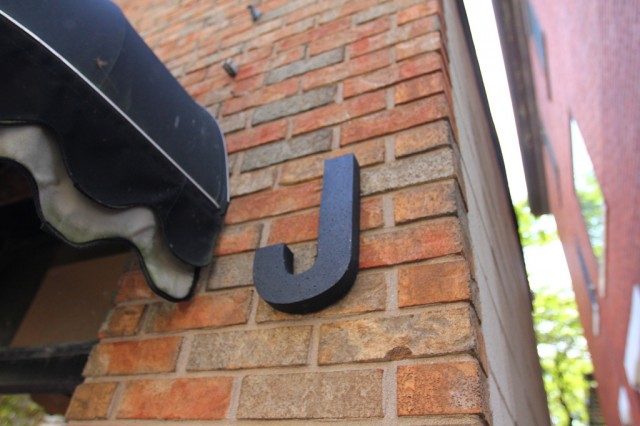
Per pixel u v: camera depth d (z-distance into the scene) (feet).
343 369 2.18
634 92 6.74
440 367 2.00
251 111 4.06
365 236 2.59
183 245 2.78
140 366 2.75
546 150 18.04
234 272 2.90
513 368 4.36
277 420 2.17
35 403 5.45
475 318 2.19
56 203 2.19
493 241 5.19
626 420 11.98
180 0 7.06
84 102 2.22
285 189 3.22
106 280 4.89
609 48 7.78
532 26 14.85
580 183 13.08
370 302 2.32
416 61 3.46
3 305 5.43
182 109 2.99
